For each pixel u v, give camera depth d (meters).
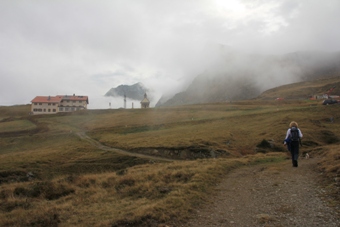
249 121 65.31
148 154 47.44
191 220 8.55
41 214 9.73
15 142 73.62
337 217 7.78
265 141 42.09
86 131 83.44
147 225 8.29
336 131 45.56
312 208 8.64
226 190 11.90
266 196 10.38
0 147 69.50
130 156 46.25
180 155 43.59
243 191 11.46
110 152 51.12
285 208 8.88
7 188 15.09
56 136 78.06
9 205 11.80
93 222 8.77
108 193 12.86
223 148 43.00
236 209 9.28
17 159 47.81
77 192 13.66
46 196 13.62
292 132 15.41
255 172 15.49
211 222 8.29
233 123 65.75
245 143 45.31
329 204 8.77
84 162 45.72
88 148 57.38
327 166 13.16
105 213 9.66
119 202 11.20
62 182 15.34
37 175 39.88
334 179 11.05
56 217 9.41
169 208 9.39
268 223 7.83
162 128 75.12
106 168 42.28
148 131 72.56
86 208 10.60
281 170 14.83
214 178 14.16
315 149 23.91
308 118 56.62
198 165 17.98
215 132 54.91
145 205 9.92
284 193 10.45
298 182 11.75
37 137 77.56
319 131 45.03
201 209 9.55
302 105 94.88
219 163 18.41
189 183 12.56
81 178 16.47
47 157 49.12
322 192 9.97
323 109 65.94
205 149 42.47
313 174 12.79
